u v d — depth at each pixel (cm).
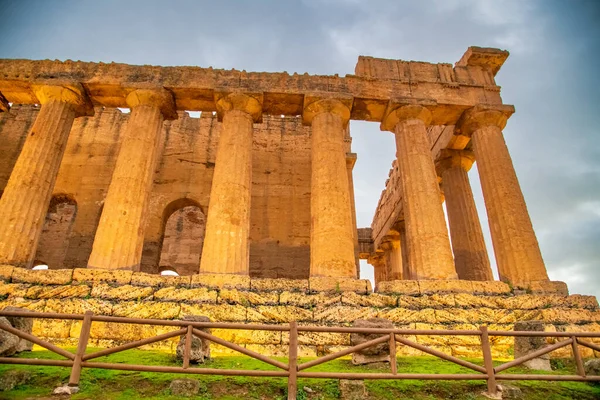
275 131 2519
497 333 761
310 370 877
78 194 2277
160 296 1248
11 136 2427
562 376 744
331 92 1762
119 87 1711
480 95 1858
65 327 1131
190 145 2436
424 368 898
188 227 2975
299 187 2370
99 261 1345
